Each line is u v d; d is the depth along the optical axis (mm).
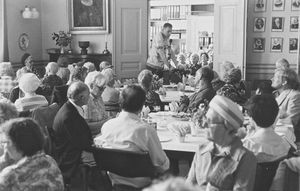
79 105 3648
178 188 1057
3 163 2555
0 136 2676
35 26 9953
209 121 2227
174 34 11992
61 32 9609
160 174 3002
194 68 7750
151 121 4039
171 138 3586
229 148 2207
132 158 2854
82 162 3652
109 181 3312
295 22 8367
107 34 9766
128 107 3010
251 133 2898
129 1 9633
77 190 4109
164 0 11781
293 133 3887
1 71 5988
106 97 5016
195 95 4617
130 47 9742
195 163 2344
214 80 5406
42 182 2217
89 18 9797
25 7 9445
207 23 11633
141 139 2945
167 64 7906
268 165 2455
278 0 8414
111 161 2930
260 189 2406
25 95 4629
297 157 2451
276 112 2508
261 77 8719
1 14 8664
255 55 8703
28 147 2234
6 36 8898
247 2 8500
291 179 2369
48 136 3434
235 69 4938
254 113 2516
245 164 2160
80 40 9984
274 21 8492
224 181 2174
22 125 2268
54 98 4898
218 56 8719
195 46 11797
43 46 10234
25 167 2221
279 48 8523
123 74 9719
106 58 9625
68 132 3504
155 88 5828
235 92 4586
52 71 5945
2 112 3012
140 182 2982
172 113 4570
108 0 9609
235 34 8492
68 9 9875
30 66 7789
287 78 4391
